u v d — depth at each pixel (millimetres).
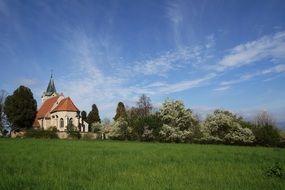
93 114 140625
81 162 23141
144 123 90000
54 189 13273
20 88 118312
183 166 21594
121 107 139000
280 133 80750
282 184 14391
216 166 21859
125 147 45781
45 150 35469
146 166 21406
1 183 14086
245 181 15406
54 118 129000
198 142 85938
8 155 28203
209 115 85375
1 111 117500
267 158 29547
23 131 107688
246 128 80438
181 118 88312
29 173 17281
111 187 13805
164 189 13414
